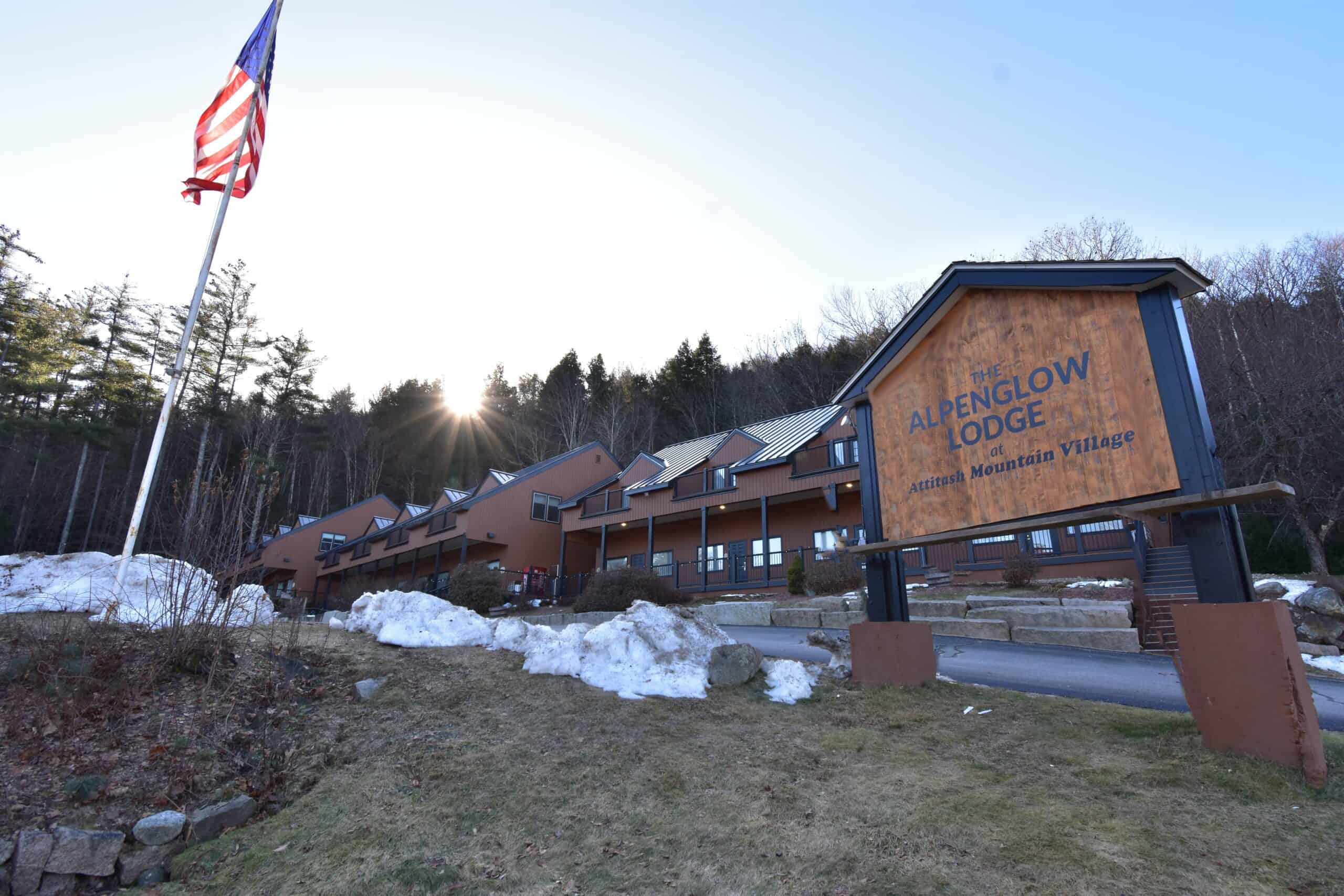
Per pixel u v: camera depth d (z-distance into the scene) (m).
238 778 5.36
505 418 61.97
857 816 4.83
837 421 23.83
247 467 10.18
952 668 10.48
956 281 8.30
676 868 4.35
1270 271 31.97
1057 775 5.31
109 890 4.25
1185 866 3.89
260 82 12.10
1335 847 3.99
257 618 9.52
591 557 33.94
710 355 57.16
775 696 7.78
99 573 9.40
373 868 4.40
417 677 7.82
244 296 45.47
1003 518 7.61
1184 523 6.16
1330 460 20.62
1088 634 12.34
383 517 46.34
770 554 25.27
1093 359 7.09
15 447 35.34
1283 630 5.17
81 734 5.41
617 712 7.05
